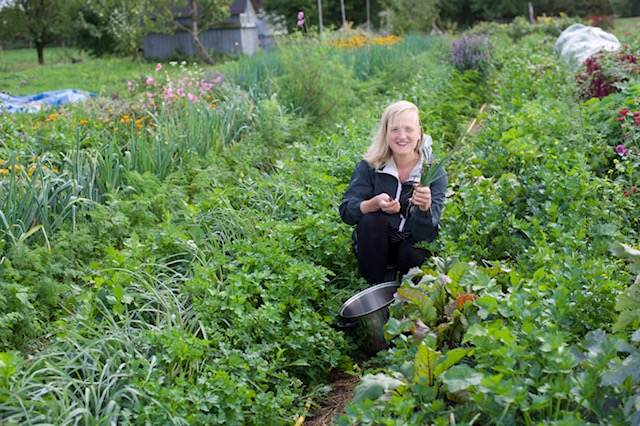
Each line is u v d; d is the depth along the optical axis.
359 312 4.22
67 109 8.86
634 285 3.21
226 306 4.04
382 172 4.68
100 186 5.64
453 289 3.75
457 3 39.69
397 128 4.52
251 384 3.73
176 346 3.59
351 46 14.78
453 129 9.12
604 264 4.41
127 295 4.00
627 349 2.85
